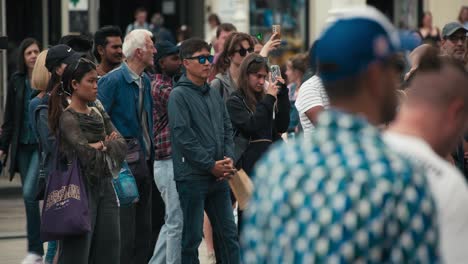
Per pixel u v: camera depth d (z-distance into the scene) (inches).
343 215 232.8
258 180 251.8
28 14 1568.7
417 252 234.8
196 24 1859.0
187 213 675.4
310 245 235.0
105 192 612.4
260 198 249.3
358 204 232.4
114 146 608.7
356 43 252.8
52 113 603.5
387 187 233.0
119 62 761.0
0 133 890.7
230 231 685.9
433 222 237.3
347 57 253.1
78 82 599.2
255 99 727.1
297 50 1827.0
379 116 258.7
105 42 758.5
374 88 256.7
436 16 1879.9
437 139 291.1
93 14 1366.9
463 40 860.6
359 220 232.1
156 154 727.7
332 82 256.7
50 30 1561.3
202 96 676.1
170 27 1914.4
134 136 714.2
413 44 353.1
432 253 237.1
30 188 807.7
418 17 1891.0
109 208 615.5
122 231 695.7
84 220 590.2
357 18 254.8
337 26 255.4
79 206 590.6
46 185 603.2
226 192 684.7
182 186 671.1
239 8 1702.8
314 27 1817.2
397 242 233.8
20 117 828.0
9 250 892.6
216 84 773.3
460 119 290.7
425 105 290.0
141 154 714.8
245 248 253.6
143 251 727.7
